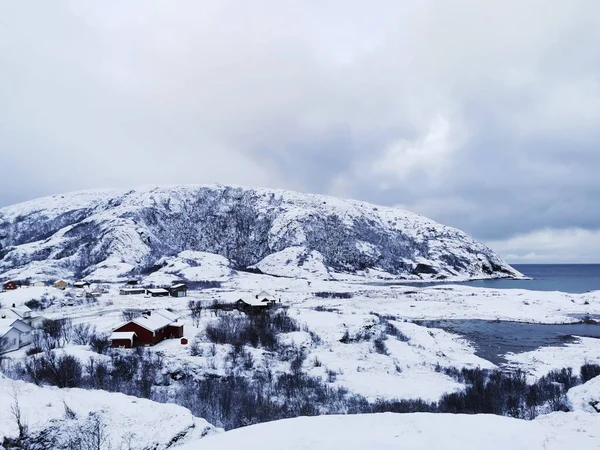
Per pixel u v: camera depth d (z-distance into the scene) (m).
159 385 48.03
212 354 60.28
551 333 95.62
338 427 20.00
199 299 123.06
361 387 51.66
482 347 81.00
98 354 53.53
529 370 62.84
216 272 197.75
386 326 88.31
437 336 86.12
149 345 63.97
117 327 64.81
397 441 17.50
